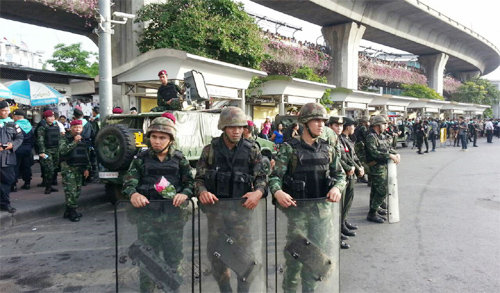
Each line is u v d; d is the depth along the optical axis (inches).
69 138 233.0
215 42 514.9
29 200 265.4
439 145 995.9
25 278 149.7
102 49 319.0
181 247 105.3
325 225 107.0
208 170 111.1
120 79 439.5
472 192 324.5
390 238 199.0
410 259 167.8
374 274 151.6
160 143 108.6
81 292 137.1
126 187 107.4
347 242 193.5
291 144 114.0
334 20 1059.9
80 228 219.8
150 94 478.3
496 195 311.1
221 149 111.3
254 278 107.4
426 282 143.4
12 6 574.9
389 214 230.4
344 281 144.6
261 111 727.7
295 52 908.6
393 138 381.7
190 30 497.4
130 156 223.9
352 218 243.3
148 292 104.5
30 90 452.1
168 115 224.4
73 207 235.1
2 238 200.1
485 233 205.8
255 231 107.1
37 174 413.4
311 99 731.4
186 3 529.0
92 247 185.9
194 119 264.4
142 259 104.2
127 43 621.6
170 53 394.3
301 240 106.0
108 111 323.6
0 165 222.5
